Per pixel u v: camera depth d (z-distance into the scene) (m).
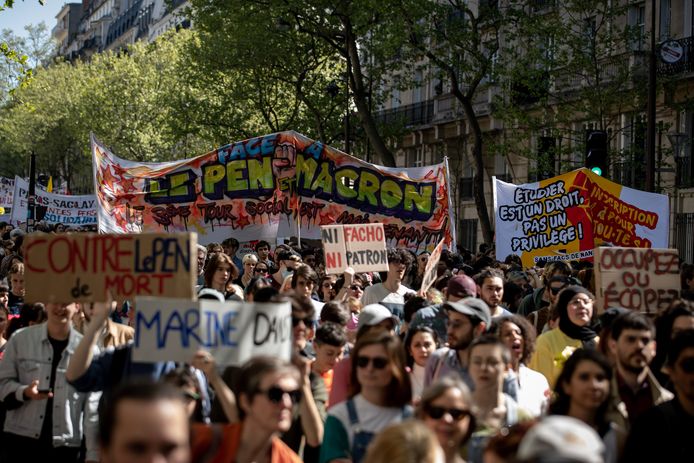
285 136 15.04
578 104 29.83
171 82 58.41
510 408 6.11
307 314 6.91
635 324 6.57
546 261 15.51
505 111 30.23
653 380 6.67
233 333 5.97
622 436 5.82
